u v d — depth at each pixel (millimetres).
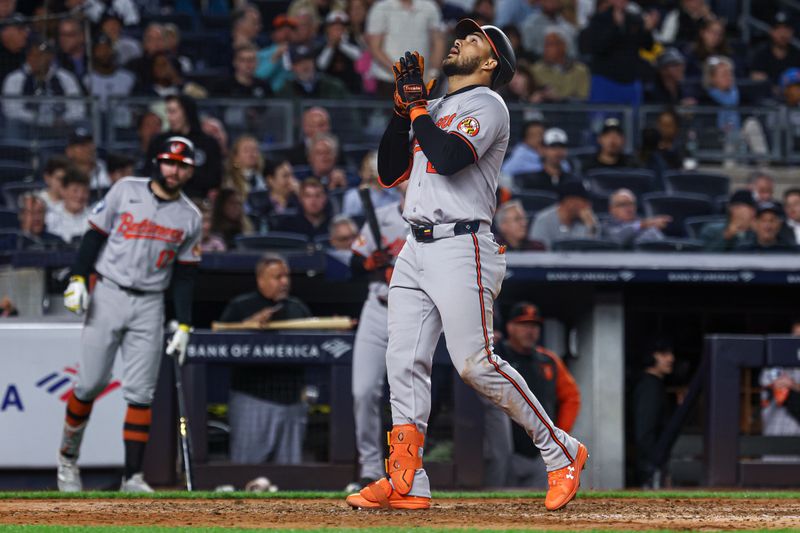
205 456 27781
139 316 24172
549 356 30219
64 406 26656
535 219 39062
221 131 41312
